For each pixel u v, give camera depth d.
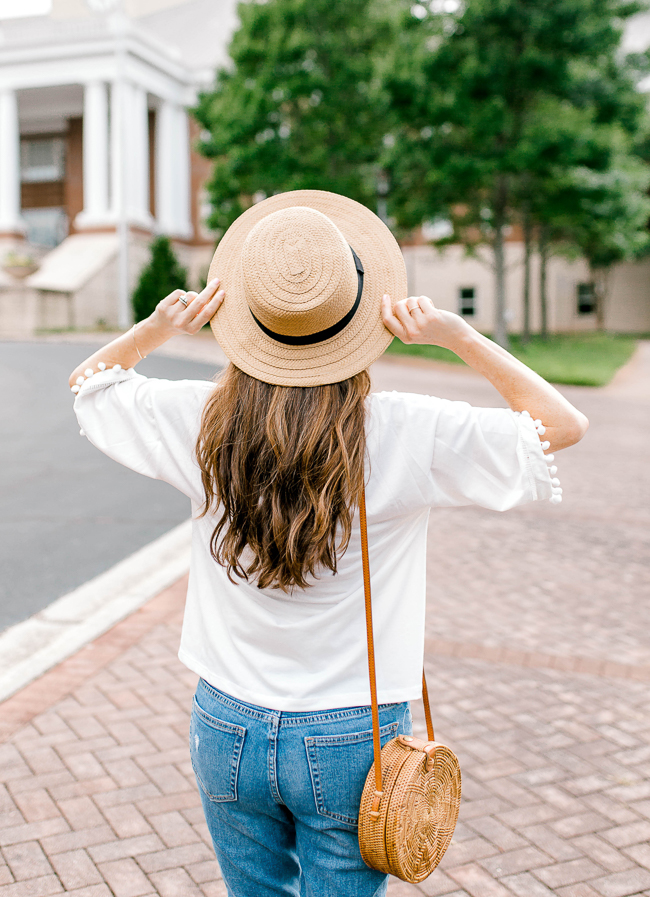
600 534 7.17
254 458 1.36
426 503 1.43
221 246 1.53
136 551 6.33
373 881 1.45
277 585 1.39
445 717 3.71
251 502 1.36
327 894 1.43
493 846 2.75
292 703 1.41
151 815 2.91
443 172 20.08
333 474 1.32
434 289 36.03
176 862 2.66
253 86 22.30
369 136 23.42
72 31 30.52
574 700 3.90
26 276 26.94
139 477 8.95
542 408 1.41
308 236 1.33
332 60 21.77
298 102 22.62
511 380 1.42
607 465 10.34
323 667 1.43
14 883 2.54
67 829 2.83
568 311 37.66
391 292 1.45
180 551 6.29
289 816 1.49
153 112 35.22
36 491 8.14
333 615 1.41
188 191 35.31
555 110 19.97
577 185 20.64
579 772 3.24
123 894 2.50
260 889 1.52
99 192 31.42
